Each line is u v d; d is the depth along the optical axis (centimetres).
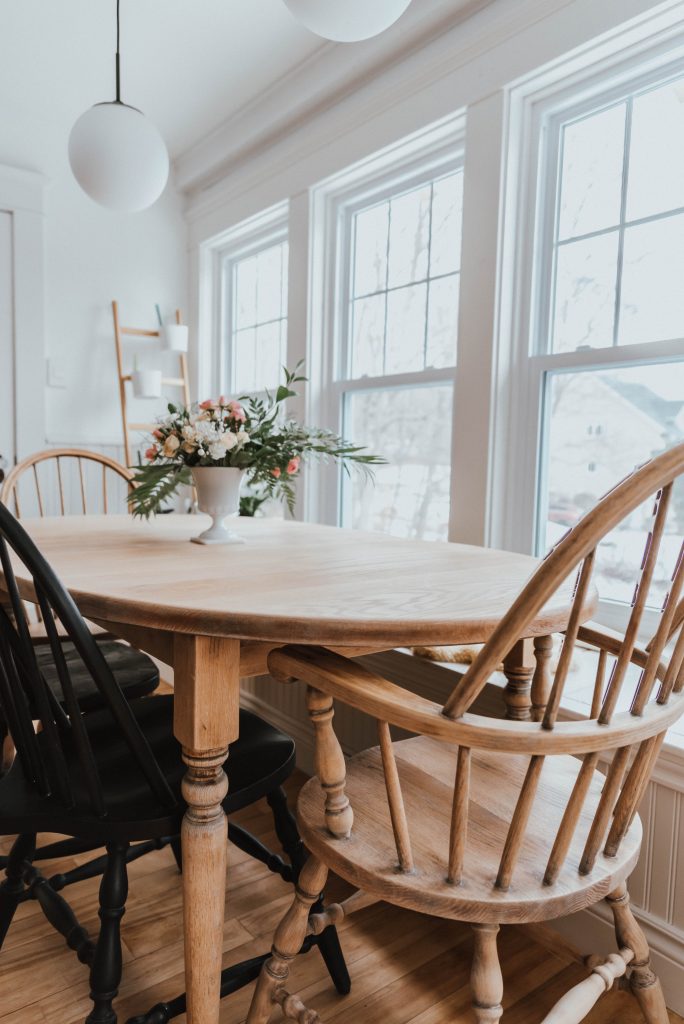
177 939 156
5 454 363
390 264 297
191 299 418
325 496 329
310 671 97
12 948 153
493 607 106
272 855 151
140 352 405
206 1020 109
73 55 299
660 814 142
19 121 354
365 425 312
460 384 245
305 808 111
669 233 199
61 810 110
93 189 206
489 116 231
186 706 106
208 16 273
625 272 210
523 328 236
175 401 420
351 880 96
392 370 297
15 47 293
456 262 267
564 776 125
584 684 173
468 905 88
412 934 162
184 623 101
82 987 141
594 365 216
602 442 218
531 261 233
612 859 99
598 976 108
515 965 152
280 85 317
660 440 204
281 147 332
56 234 374
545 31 212
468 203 240
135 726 107
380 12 146
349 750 227
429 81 252
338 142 297
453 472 249
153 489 170
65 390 382
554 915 90
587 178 221
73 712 103
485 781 122
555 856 90
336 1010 137
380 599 110
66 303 379
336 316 321
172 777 121
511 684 152
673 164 198
